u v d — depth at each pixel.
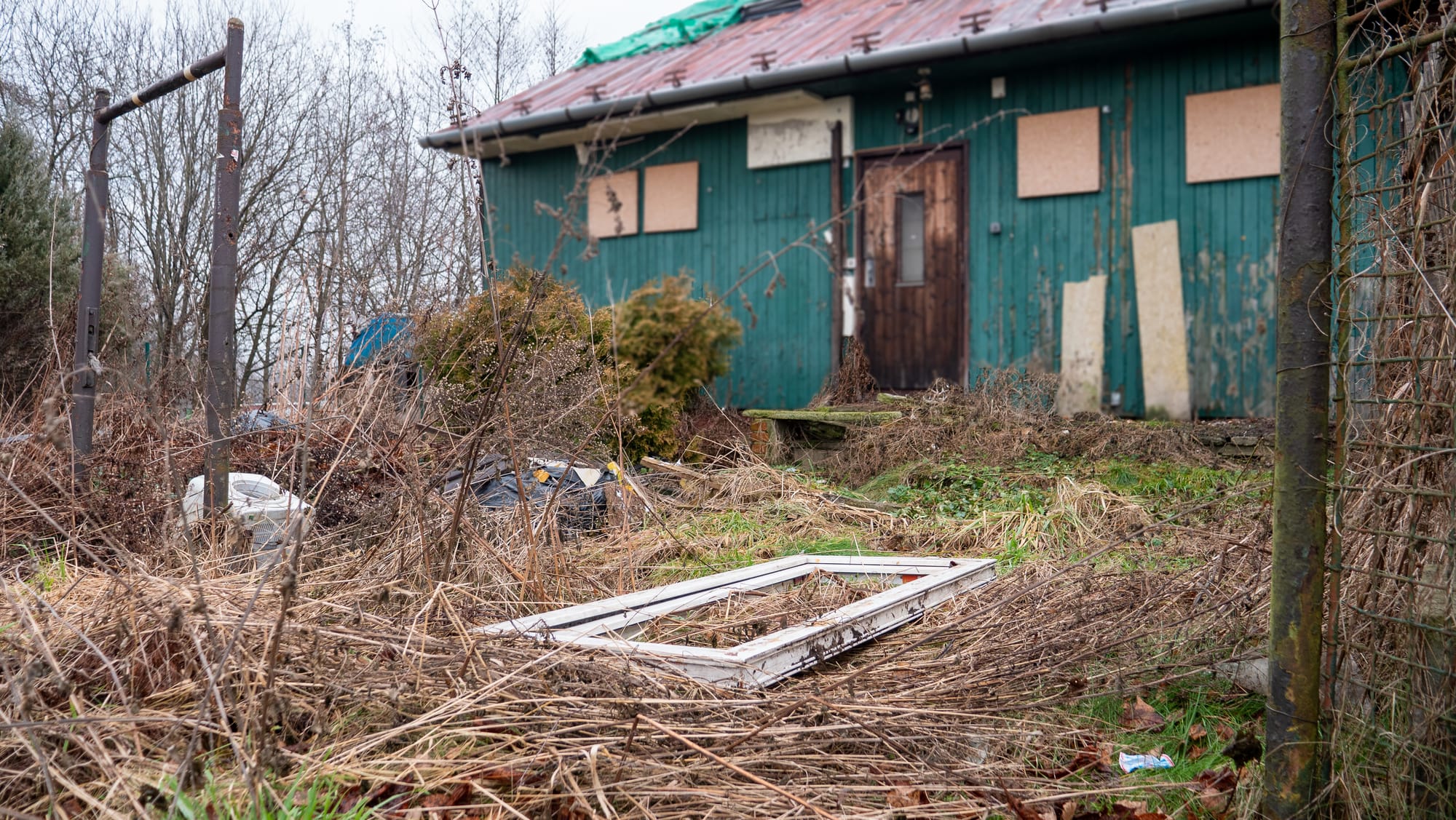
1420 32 2.13
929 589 4.02
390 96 10.24
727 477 7.66
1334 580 2.23
